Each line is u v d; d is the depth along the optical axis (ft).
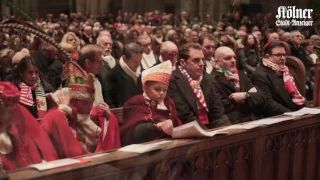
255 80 18.07
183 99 14.05
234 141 12.23
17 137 9.66
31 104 11.62
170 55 19.15
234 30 37.81
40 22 21.86
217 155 11.85
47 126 10.57
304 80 19.76
